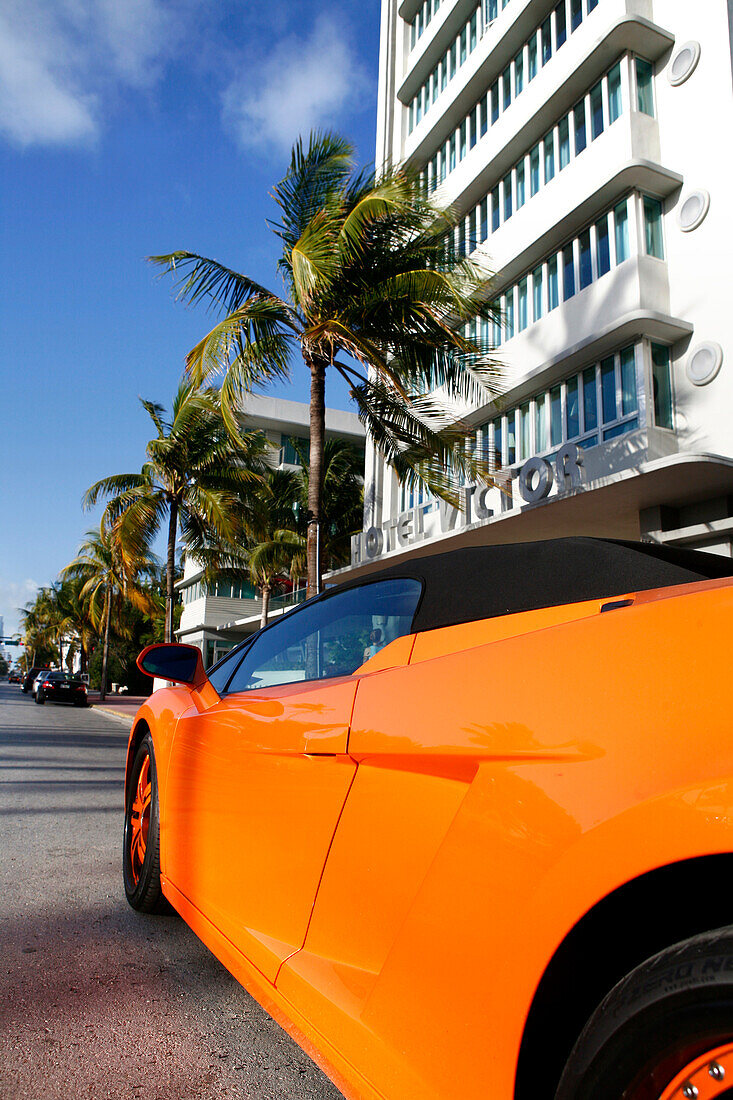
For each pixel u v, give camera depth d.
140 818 3.54
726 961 0.86
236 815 2.20
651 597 1.35
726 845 0.86
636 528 12.60
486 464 11.74
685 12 13.24
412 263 10.95
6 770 8.85
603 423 13.30
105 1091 1.97
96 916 3.48
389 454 12.10
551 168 15.79
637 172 12.72
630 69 13.58
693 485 10.27
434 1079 1.22
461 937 1.22
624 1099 0.95
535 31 16.67
